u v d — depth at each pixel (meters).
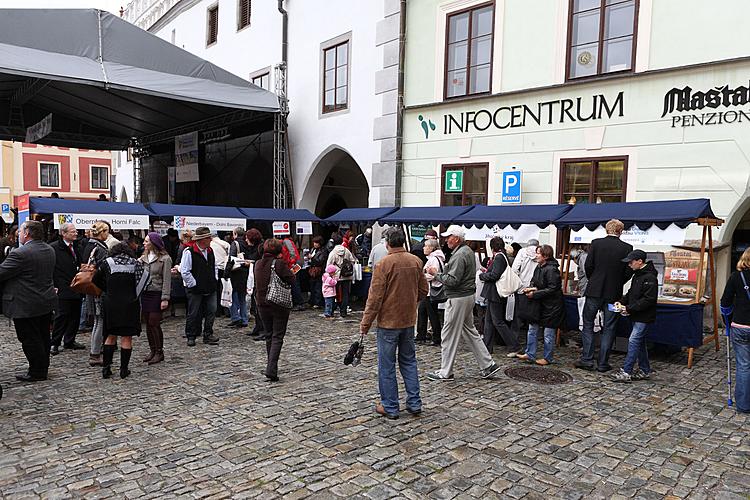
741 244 10.77
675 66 9.25
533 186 11.05
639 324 6.33
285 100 15.39
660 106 9.45
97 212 10.30
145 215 10.84
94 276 6.14
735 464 4.23
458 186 12.23
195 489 3.72
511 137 11.35
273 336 6.33
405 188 13.34
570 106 10.50
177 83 13.12
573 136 10.50
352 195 20.05
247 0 18.88
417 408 5.20
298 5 16.31
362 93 14.19
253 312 10.78
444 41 12.43
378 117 13.73
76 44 11.76
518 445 4.53
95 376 6.39
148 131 21.16
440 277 6.34
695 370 6.98
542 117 10.88
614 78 9.88
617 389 6.13
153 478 3.87
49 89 16.25
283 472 3.99
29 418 5.00
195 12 21.98
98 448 4.37
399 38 13.12
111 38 12.26
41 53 11.22
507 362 7.31
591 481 3.92
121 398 5.60
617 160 9.98
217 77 13.97
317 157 15.67
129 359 6.54
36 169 32.31
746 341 5.33
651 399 5.79
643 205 7.72
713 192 8.93
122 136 22.45
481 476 3.97
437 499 3.64
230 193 19.09
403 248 5.17
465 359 7.46
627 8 9.79
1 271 5.67
